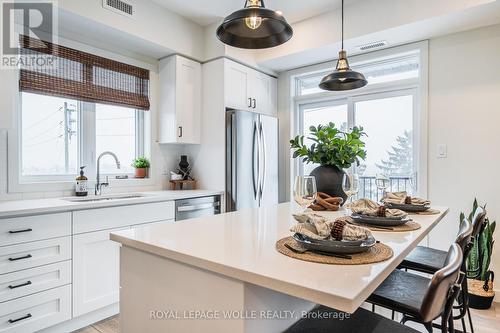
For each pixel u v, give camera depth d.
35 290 1.99
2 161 2.37
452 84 2.92
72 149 2.88
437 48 2.99
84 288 2.22
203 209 3.15
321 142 2.14
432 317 0.79
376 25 2.86
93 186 2.94
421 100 3.08
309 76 4.04
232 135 3.31
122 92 3.15
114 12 2.69
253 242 1.15
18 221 1.92
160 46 3.09
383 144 3.49
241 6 3.06
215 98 3.43
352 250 0.98
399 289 1.39
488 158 2.75
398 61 3.38
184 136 3.36
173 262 1.11
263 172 3.64
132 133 3.39
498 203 2.71
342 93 3.75
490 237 2.52
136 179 3.26
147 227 1.43
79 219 2.20
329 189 2.08
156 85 3.45
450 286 0.83
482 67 2.79
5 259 1.87
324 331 1.04
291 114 4.05
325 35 3.17
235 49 3.46
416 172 3.24
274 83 4.11
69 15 2.46
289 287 0.77
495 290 2.67
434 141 3.01
